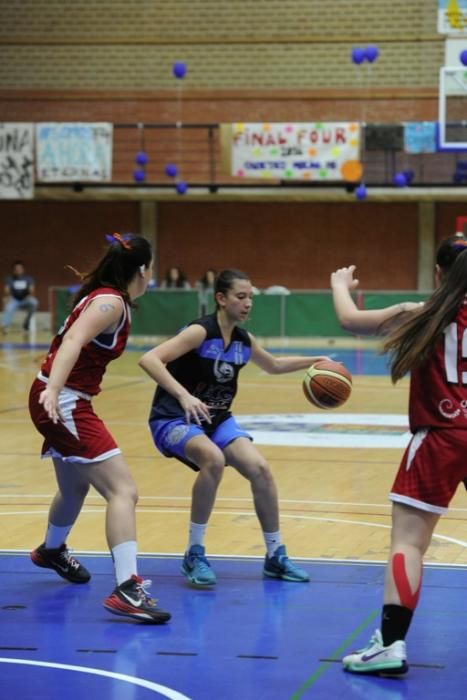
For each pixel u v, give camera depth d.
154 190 31.94
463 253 5.21
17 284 32.28
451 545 7.89
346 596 6.48
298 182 30.73
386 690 4.86
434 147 27.66
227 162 28.45
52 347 6.33
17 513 8.98
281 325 27.95
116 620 6.00
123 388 19.23
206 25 32.97
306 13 32.56
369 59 26.97
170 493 9.94
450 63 25.12
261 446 12.88
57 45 33.44
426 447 5.11
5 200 34.72
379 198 31.53
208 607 6.25
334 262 33.62
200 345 6.89
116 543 5.98
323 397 6.59
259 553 7.62
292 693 4.81
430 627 5.85
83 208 34.41
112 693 4.80
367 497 9.80
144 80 33.25
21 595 6.54
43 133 29.52
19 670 5.13
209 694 4.79
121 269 6.17
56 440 6.12
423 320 5.14
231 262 34.12
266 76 32.84
